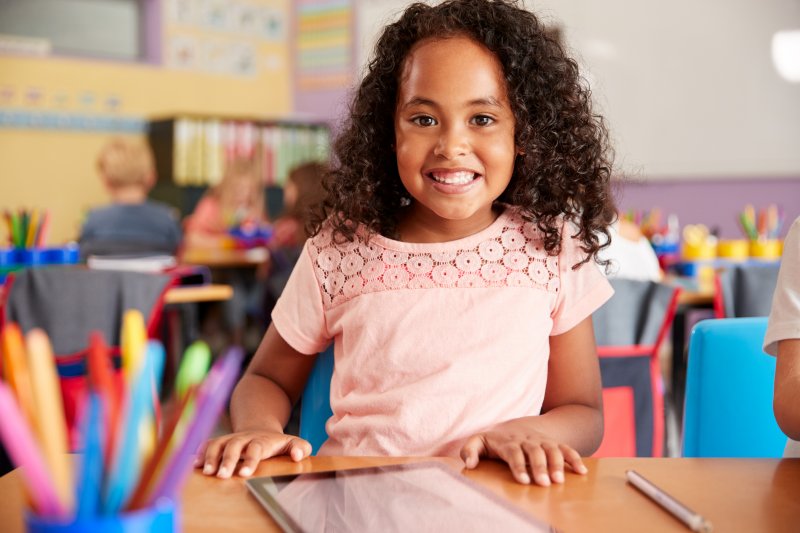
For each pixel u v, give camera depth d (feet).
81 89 16.12
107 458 1.36
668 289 5.68
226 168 16.06
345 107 4.25
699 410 3.56
